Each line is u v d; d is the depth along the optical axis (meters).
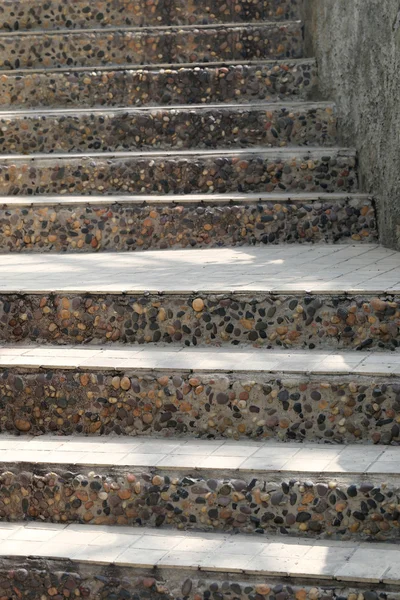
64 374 3.93
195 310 4.16
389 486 3.29
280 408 3.75
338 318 4.03
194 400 3.82
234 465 3.46
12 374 3.97
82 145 6.47
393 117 5.25
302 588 3.04
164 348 4.16
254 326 4.11
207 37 7.14
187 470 3.47
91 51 7.18
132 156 6.04
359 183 5.93
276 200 5.61
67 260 5.29
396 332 3.99
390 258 4.98
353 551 3.21
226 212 5.59
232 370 3.78
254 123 6.40
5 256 5.51
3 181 6.05
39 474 3.59
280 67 6.79
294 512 3.37
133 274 4.70
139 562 3.18
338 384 3.69
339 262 4.88
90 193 6.04
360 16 5.81
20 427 3.98
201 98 6.80
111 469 3.54
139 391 3.86
